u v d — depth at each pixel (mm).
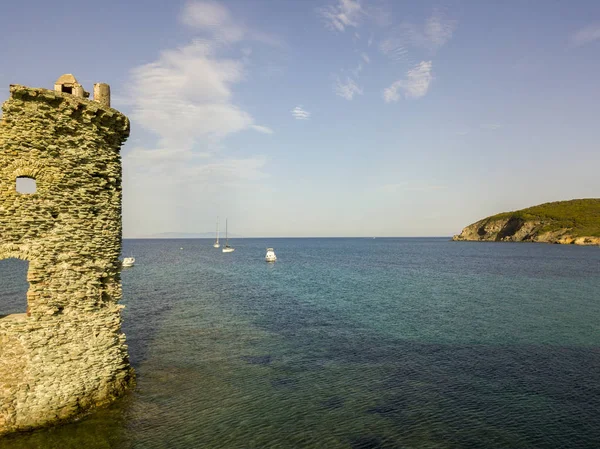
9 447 12531
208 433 13984
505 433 14109
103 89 15961
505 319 31906
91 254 15000
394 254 140375
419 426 14656
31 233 13664
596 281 57094
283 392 17516
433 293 46344
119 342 16016
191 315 32656
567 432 14102
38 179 13836
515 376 19375
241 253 150250
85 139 14883
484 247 181500
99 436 13383
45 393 13688
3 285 47219
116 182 16188
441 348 23969
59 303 14133
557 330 28250
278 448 13172
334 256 130125
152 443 13195
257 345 24391
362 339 25922
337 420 15094
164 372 19453
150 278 61125
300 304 38719
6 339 13211
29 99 13664
